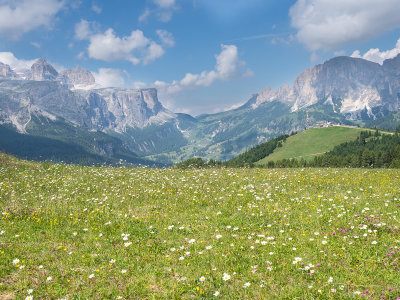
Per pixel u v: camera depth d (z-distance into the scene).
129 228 12.41
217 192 18.41
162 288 7.79
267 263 8.70
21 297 7.41
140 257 9.72
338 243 9.79
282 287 7.53
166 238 11.29
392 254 8.66
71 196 18.56
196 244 10.49
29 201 17.11
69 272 8.70
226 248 10.03
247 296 7.17
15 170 28.05
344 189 17.62
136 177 25.22
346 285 7.40
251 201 15.66
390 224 10.99
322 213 12.87
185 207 15.54
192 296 7.32
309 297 7.00
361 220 11.52
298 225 11.76
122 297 7.30
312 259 8.88
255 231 11.53
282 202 15.12
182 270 8.69
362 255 8.91
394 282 7.41
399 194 15.33
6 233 11.77
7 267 8.93
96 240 11.19
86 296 7.45
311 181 20.47
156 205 16.08
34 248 10.41
